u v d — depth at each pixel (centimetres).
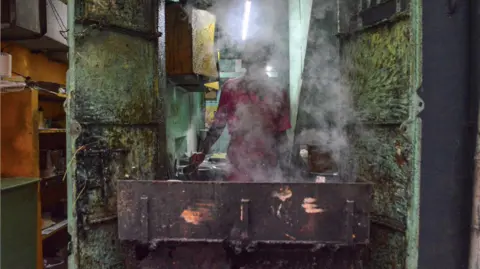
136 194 131
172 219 130
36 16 229
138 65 182
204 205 128
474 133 139
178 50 221
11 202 204
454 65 139
